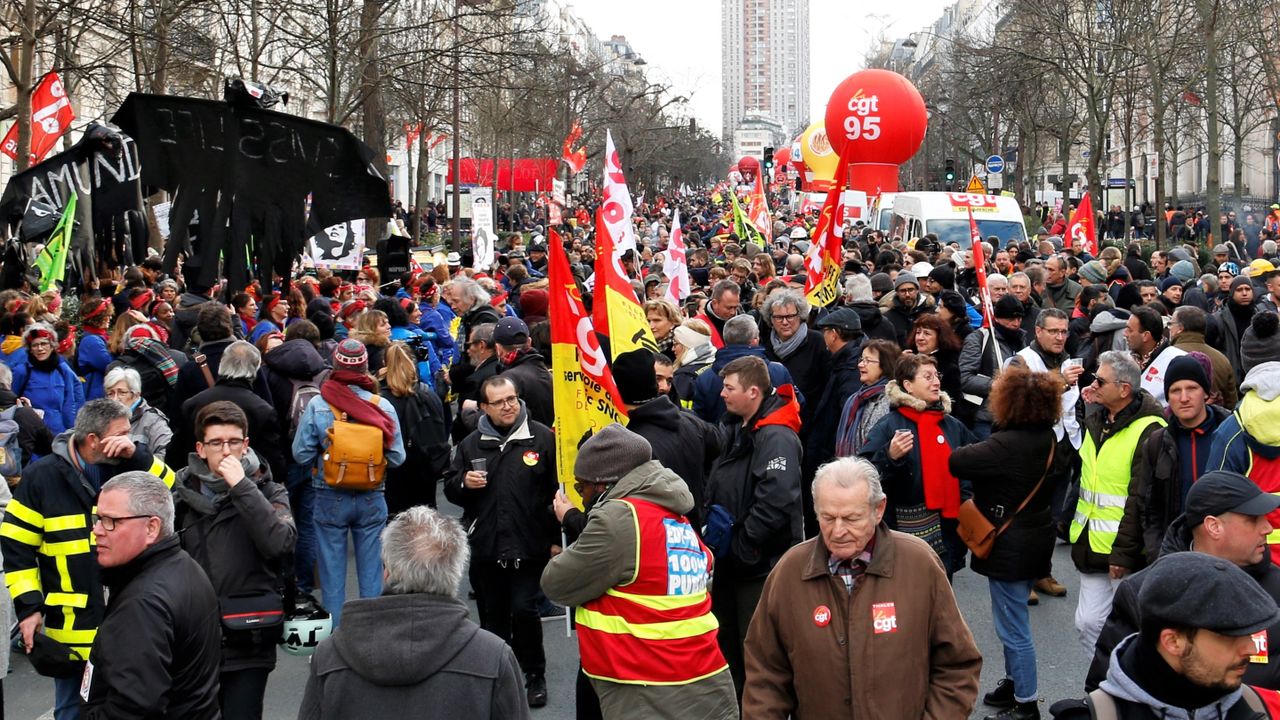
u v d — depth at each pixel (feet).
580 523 19.01
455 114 106.63
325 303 37.65
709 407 27.71
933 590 14.76
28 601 19.79
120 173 42.42
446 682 12.84
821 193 152.87
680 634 16.03
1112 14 97.86
